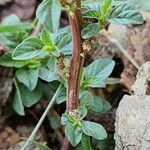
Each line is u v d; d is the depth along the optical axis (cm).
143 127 22
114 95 29
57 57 22
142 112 23
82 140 25
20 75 28
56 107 29
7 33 29
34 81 27
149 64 26
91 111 27
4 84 28
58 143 29
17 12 32
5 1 32
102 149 26
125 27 29
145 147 22
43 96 29
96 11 21
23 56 22
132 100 24
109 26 30
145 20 28
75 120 23
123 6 22
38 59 28
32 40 22
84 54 21
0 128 29
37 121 29
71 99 23
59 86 26
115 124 24
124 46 29
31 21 32
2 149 28
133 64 28
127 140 23
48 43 22
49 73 25
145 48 28
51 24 27
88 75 25
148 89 25
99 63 25
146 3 24
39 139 28
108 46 29
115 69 30
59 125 29
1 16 32
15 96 28
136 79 26
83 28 21
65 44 23
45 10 27
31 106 29
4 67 28
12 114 29
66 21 32
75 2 19
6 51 28
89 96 24
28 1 33
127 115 23
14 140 28
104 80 26
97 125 23
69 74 22
